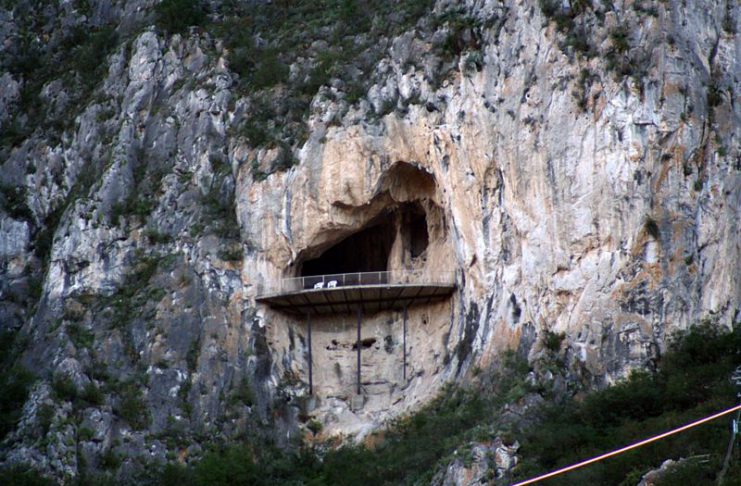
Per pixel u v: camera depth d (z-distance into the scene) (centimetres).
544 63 8494
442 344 8900
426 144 8888
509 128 8538
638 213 8069
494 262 8550
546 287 8231
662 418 7400
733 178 8125
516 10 8744
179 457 8600
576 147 8269
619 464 7175
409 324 9169
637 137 8150
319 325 9288
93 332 9144
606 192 8150
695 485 6812
